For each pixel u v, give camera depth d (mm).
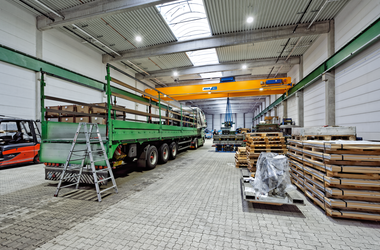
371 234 2154
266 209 2875
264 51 11875
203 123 13875
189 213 2729
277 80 12070
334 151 2617
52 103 8430
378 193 2377
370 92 5660
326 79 7922
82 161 3717
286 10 7719
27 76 7480
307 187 3273
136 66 14133
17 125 6859
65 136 4254
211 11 7777
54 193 3668
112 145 3896
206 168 6078
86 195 3529
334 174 2559
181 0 7367
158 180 4602
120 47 11148
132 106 14945
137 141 4887
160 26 9062
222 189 3875
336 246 1924
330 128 4215
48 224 2404
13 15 7207
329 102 7844
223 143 11000
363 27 6301
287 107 15711
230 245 1936
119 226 2346
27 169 6094
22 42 7500
